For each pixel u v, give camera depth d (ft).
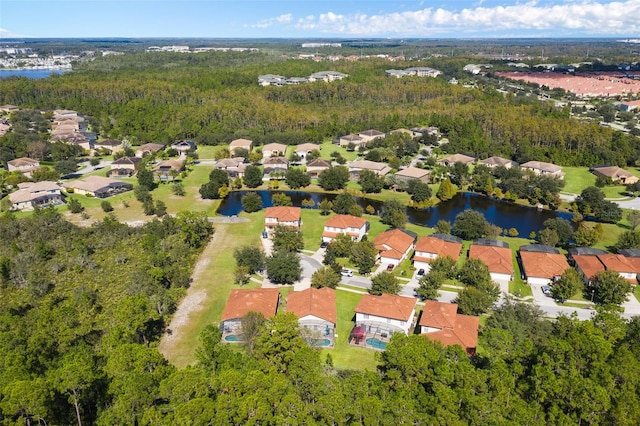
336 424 160.66
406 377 180.34
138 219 433.07
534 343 212.64
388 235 362.94
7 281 305.32
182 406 151.64
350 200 449.06
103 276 315.58
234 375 169.78
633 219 409.90
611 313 223.51
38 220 382.42
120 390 172.76
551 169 555.69
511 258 337.52
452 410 159.63
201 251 367.04
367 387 172.14
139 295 252.01
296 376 186.91
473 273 299.99
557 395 167.94
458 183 545.44
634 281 310.65
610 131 634.43
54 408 167.53
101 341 235.61
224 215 457.27
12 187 495.41
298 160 622.95
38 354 203.82
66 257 339.98
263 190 541.75
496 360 190.90
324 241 383.04
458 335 236.22
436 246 344.08
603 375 168.45
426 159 625.82
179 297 296.92
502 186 528.22
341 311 280.51
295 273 307.99
